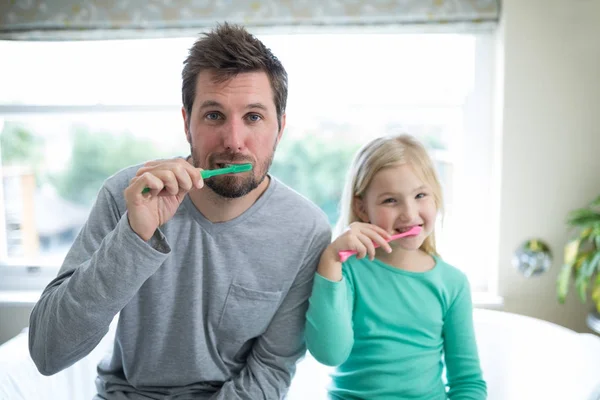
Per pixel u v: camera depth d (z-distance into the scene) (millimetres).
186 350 1047
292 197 1134
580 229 1825
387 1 1788
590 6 1756
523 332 1547
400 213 1134
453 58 1919
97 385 1145
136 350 1062
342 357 1080
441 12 1783
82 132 2492
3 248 2117
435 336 1180
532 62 1787
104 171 2541
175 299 1050
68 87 1962
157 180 846
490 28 1815
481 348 1619
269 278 1071
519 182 1835
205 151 992
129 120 2078
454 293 1210
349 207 1234
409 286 1181
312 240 1104
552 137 1812
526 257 1830
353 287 1186
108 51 1940
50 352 925
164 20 1810
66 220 2516
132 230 867
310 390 1634
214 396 1062
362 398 1131
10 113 1975
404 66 1928
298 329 1104
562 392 1327
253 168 991
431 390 1147
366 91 1942
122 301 885
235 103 963
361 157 1208
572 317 1879
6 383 1288
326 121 2307
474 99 1925
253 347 1118
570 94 1793
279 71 1032
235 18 1807
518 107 1809
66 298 887
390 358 1134
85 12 1821
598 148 1805
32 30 1835
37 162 2422
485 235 1976
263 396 1044
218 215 1057
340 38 1912
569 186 1824
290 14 1800
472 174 1963
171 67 1941
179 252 1051
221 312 1052
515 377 1541
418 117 2045
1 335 1925
